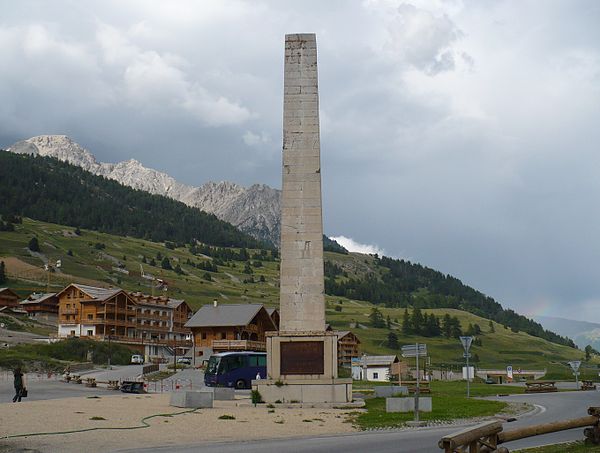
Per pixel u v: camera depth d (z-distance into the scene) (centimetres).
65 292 14925
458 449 1461
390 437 2458
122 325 14762
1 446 2098
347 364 15362
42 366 8825
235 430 2670
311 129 4181
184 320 17050
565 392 6284
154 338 15750
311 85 4238
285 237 4075
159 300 16512
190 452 2022
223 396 4531
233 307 12756
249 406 3797
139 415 3125
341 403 3853
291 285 4025
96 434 2416
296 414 3366
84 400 4178
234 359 6500
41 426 2592
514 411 3638
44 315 17000
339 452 2017
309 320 3988
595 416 2009
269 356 3953
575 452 1886
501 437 1636
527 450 1950
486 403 4222
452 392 6106
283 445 2209
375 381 10388
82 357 11244
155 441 2295
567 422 1889
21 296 18788
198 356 12400
